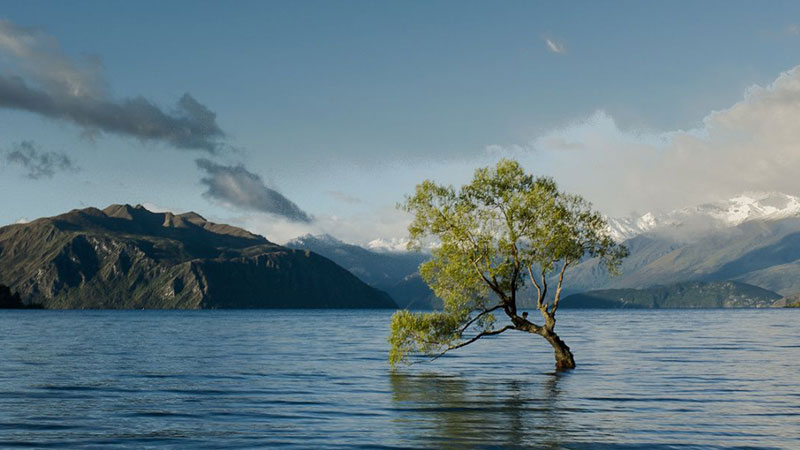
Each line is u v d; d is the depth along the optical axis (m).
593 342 116.94
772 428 37.34
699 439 34.72
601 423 38.62
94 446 32.62
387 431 36.28
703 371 66.06
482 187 56.50
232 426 37.53
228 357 84.56
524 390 51.91
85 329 181.00
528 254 56.47
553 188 57.75
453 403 45.50
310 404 45.09
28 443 33.22
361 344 114.88
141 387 53.78
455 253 55.03
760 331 168.12
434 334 55.50
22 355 86.06
